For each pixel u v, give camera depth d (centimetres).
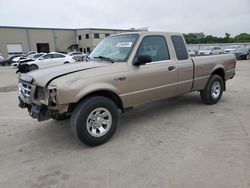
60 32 5316
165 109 572
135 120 500
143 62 397
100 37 5394
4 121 528
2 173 313
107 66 385
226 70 622
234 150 346
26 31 4847
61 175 303
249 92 746
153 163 321
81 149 375
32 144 401
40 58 1867
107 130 389
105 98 382
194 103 619
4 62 3008
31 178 299
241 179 277
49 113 348
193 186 268
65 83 334
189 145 370
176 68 481
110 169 312
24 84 395
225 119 482
